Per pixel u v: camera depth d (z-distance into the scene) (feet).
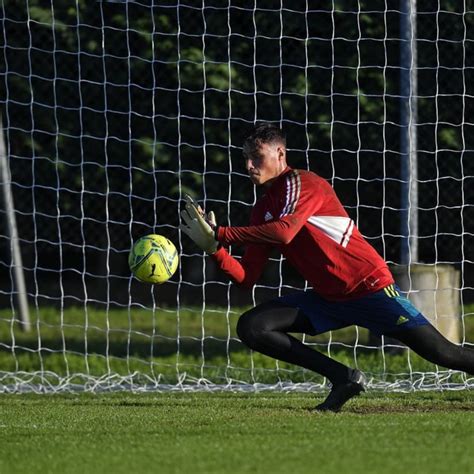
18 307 146.82
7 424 77.66
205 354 130.72
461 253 123.95
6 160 126.72
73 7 130.93
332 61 115.85
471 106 124.88
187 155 135.54
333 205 75.15
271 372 111.96
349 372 78.48
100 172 142.10
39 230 148.36
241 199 134.41
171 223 143.02
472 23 124.06
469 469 56.95
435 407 84.17
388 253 134.21
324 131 126.21
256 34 118.11
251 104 127.95
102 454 63.16
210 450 63.10
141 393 102.99
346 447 63.10
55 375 111.04
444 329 117.60
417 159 126.52
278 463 58.95
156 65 129.39
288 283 176.04
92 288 188.85
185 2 126.11
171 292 184.55
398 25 123.03
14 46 134.31
